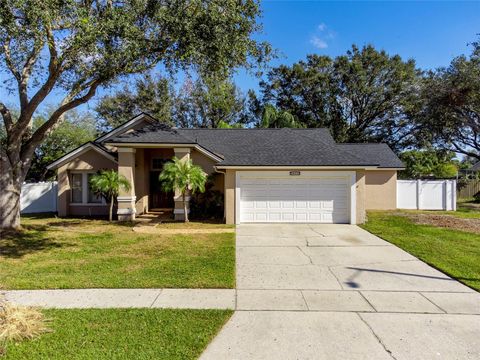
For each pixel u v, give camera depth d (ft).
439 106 72.95
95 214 53.47
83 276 20.66
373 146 67.31
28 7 21.58
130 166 46.75
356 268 22.65
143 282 19.40
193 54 31.58
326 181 42.63
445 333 13.21
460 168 137.59
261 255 26.27
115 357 11.30
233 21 30.91
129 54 28.09
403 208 60.64
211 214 48.37
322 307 15.88
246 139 55.11
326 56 112.16
